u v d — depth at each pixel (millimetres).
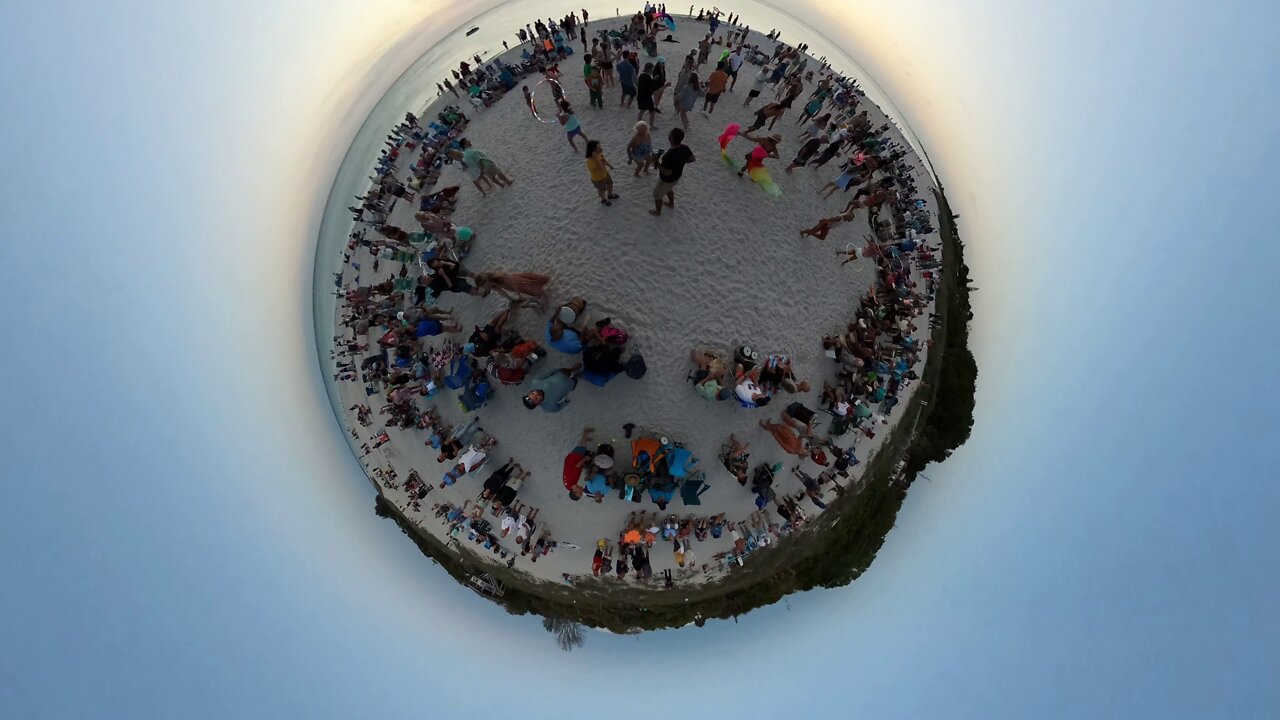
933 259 22969
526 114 20547
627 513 19828
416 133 21844
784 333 18734
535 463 19172
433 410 20016
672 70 21953
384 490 22531
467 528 21391
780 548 21781
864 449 21719
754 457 19109
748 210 18781
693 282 17891
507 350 17047
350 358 22500
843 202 20859
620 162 18547
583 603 22391
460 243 18484
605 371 15258
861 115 21344
